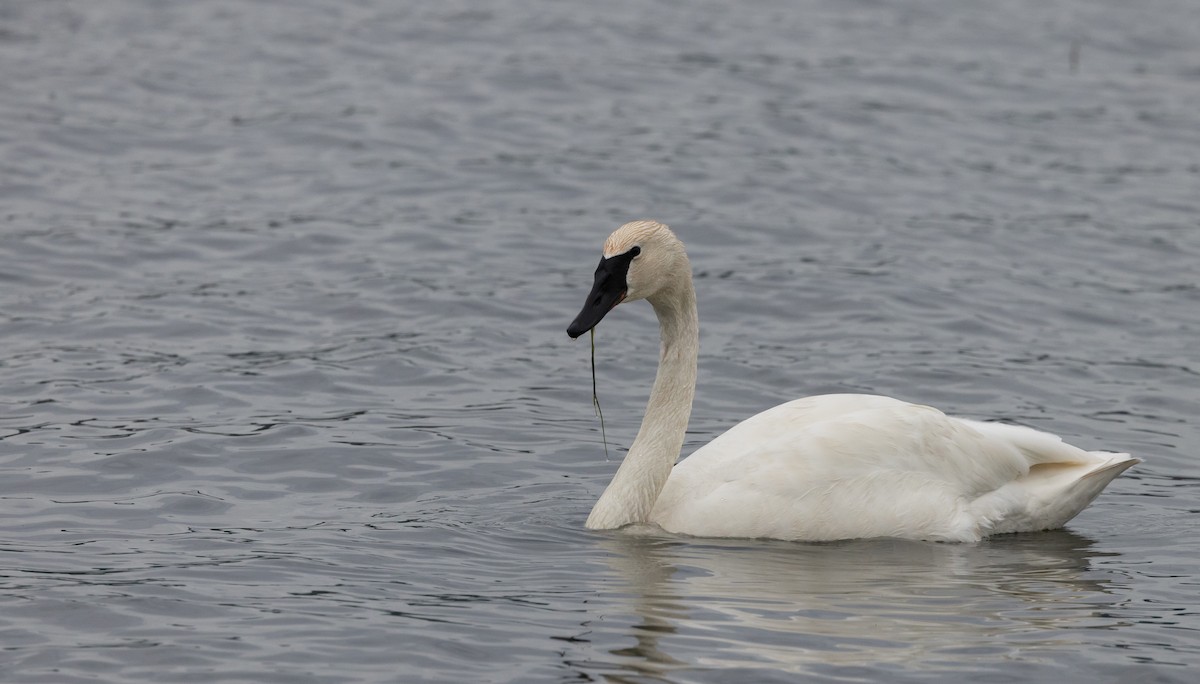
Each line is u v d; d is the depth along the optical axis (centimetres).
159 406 1472
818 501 1194
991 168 2439
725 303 1855
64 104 2528
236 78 2747
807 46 3119
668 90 2781
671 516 1212
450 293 1856
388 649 955
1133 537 1220
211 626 989
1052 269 2009
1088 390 1608
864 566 1131
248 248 1988
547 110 2641
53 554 1116
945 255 2047
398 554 1132
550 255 2006
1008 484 1237
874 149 2511
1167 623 1022
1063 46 3200
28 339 1648
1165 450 1445
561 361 1664
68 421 1420
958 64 3036
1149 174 2438
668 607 1030
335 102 2634
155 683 908
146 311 1752
